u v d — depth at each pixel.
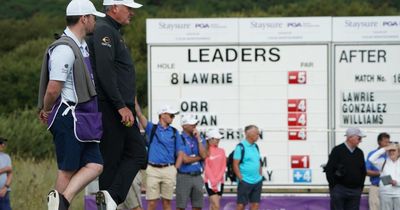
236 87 50.28
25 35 143.88
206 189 46.03
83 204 50.66
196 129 45.28
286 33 50.22
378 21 50.16
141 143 25.27
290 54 50.28
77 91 22.16
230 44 50.16
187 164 44.22
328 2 142.62
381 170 45.72
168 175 43.34
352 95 50.41
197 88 50.16
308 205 47.97
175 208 46.97
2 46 139.50
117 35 24.30
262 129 50.44
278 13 142.12
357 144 45.53
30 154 80.19
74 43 22.12
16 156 75.50
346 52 50.31
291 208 47.97
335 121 50.41
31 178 57.19
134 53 122.19
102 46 23.77
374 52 50.28
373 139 50.19
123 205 36.03
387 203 44.88
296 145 50.44
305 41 50.28
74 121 22.08
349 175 45.31
